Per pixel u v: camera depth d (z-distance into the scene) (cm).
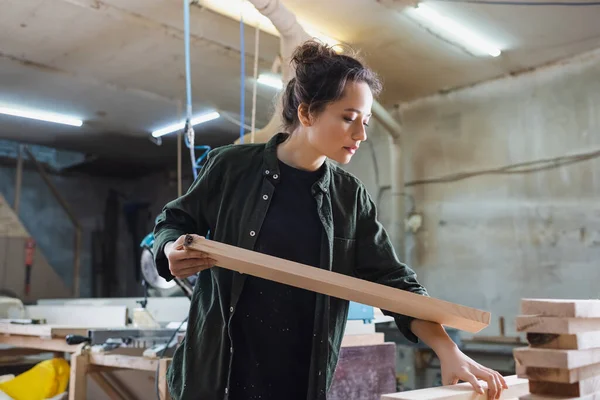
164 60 409
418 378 421
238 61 407
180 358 100
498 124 423
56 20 350
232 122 550
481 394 76
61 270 728
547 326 69
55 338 240
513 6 320
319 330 94
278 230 96
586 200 370
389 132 463
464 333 403
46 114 544
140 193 796
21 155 679
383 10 329
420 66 409
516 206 406
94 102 506
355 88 89
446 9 327
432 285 448
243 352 94
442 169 454
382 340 185
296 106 98
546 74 400
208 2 321
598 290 357
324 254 96
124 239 784
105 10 337
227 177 100
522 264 398
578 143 378
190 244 76
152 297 309
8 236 545
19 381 229
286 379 94
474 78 430
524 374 70
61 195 746
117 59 411
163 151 674
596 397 71
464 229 434
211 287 98
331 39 363
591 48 374
